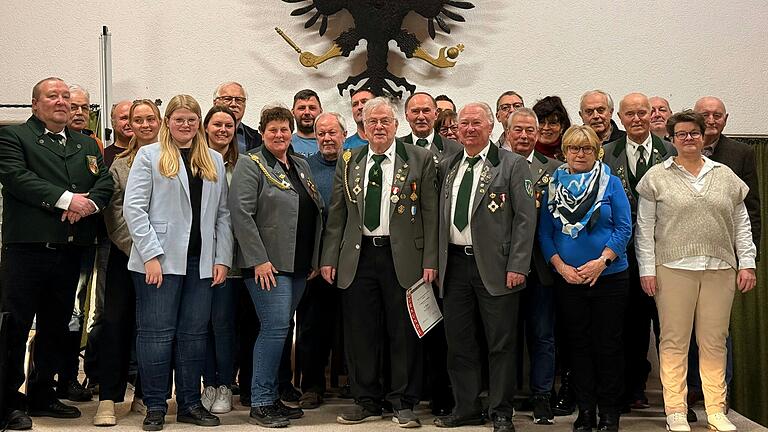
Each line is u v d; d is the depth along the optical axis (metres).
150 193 3.97
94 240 4.25
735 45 6.32
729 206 4.11
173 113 4.01
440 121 4.95
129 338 4.18
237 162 4.16
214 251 4.08
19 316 4.02
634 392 4.56
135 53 6.33
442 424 4.08
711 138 4.73
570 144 4.00
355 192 4.15
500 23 6.33
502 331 3.97
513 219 4.00
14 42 6.31
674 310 4.10
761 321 6.13
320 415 4.34
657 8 6.33
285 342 4.49
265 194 4.10
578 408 4.28
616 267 3.96
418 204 4.13
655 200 4.15
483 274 3.96
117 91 6.32
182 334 4.06
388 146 4.15
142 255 3.89
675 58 6.33
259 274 4.03
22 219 3.99
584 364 4.02
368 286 4.14
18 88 6.31
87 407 4.45
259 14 6.34
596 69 6.34
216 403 4.36
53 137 4.10
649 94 6.34
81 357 5.41
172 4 6.33
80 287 4.94
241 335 4.52
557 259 3.99
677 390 4.11
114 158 4.78
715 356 4.13
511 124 4.31
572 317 4.02
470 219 4.00
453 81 6.32
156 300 3.95
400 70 6.32
